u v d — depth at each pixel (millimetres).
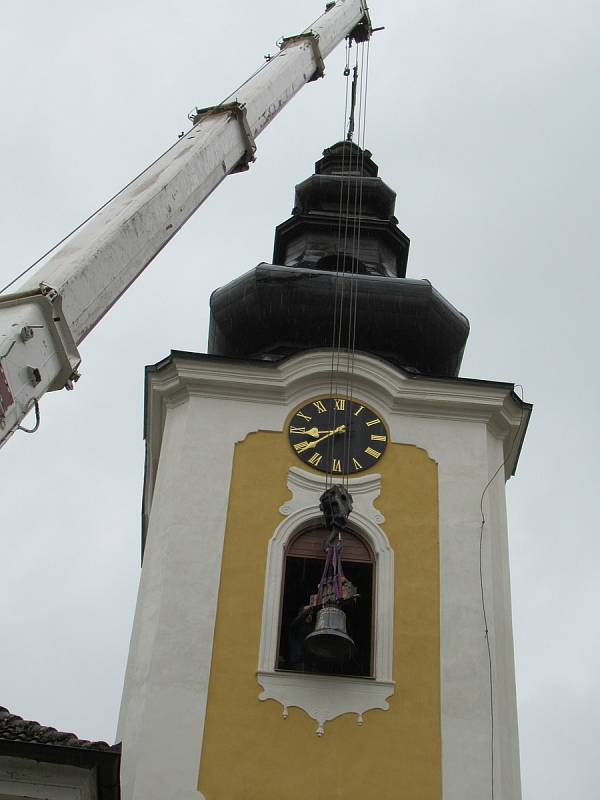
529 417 29938
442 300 32625
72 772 19266
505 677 25234
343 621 24484
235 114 22469
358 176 38156
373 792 23297
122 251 17547
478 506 27594
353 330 32031
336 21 31344
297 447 28312
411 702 24406
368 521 27109
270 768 23438
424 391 29359
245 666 24672
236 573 26047
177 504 27062
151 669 24406
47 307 15602
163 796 22906
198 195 20531
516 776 24031
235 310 32406
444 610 25797
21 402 15000
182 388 29406
